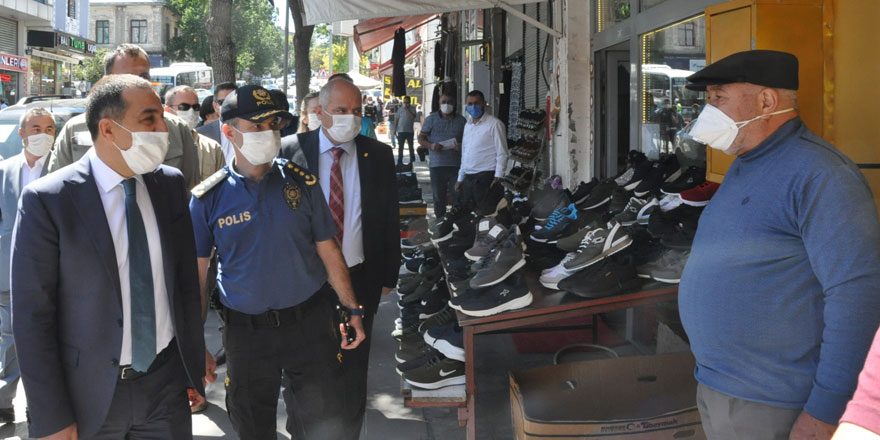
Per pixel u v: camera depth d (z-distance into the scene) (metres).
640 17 6.06
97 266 2.51
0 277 4.61
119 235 2.58
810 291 2.24
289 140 3.88
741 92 2.40
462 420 3.71
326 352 3.29
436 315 4.16
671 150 5.56
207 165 5.43
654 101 5.88
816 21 3.61
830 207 2.13
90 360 2.53
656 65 5.84
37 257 2.42
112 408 2.61
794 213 2.22
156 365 2.69
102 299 2.52
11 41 41.91
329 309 3.33
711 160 4.07
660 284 3.62
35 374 2.42
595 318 5.50
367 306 3.86
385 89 35.56
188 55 65.00
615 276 3.55
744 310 2.32
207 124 6.18
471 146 8.53
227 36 11.42
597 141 7.66
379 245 3.88
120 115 2.47
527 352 5.74
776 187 2.27
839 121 3.61
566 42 7.62
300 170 3.24
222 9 11.33
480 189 8.47
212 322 6.68
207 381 3.19
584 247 3.69
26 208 2.44
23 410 4.60
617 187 5.12
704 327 2.44
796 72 2.40
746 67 2.36
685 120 5.28
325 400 3.33
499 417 4.62
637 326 5.57
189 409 2.85
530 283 4.01
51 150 4.62
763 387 2.32
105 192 2.57
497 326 3.56
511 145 11.00
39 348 2.42
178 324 2.72
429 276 5.31
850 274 2.09
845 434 1.21
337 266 3.33
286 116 3.05
